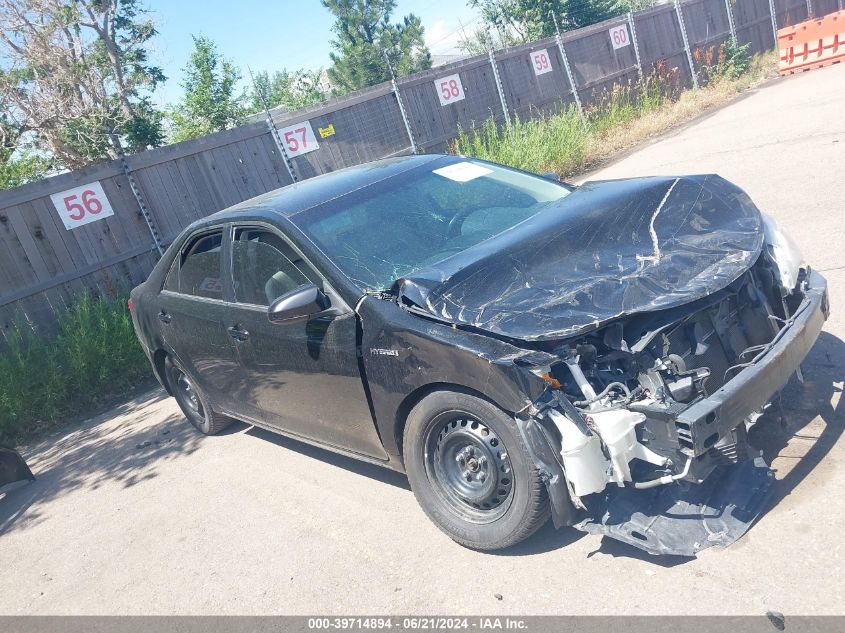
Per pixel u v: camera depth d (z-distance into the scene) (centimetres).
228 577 404
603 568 319
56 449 736
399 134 1388
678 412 285
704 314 336
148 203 1025
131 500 547
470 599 326
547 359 300
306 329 401
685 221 371
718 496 320
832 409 378
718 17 2202
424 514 407
